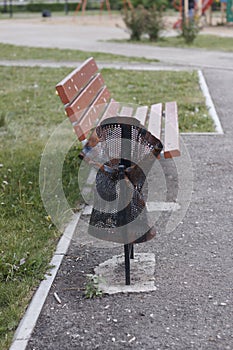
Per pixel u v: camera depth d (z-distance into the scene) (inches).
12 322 177.2
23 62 710.5
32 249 224.8
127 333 172.9
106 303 188.4
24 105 468.8
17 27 1309.1
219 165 321.7
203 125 401.1
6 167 310.8
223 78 588.1
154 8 983.6
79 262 216.1
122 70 637.9
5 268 206.8
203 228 243.0
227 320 177.9
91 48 873.5
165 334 171.8
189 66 677.9
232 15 1290.6
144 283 199.0
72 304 188.5
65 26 1326.3
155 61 720.3
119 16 1627.7
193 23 941.2
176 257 218.4
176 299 189.6
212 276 203.9
